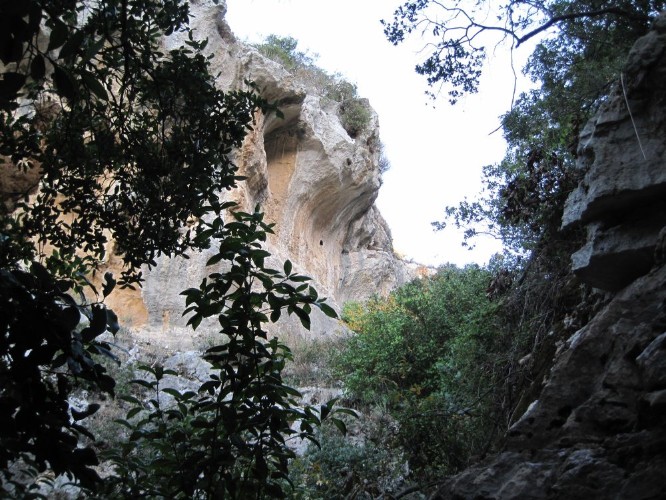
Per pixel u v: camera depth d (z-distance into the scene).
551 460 4.70
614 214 6.22
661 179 5.77
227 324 4.25
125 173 6.03
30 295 3.14
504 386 9.52
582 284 9.10
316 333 25.19
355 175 30.17
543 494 4.46
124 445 4.53
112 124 6.04
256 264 4.38
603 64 11.05
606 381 4.88
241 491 4.23
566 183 9.93
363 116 32.06
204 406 4.44
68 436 3.18
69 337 3.13
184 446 4.39
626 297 5.40
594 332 5.37
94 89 3.05
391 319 18.47
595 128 6.29
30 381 3.13
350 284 32.38
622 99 6.18
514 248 12.39
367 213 34.28
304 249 28.80
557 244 10.12
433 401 10.59
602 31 10.86
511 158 13.16
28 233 5.89
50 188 6.01
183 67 5.93
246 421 4.16
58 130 6.18
